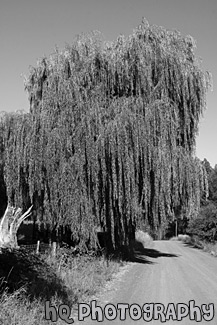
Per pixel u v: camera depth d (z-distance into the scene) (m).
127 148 13.98
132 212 14.70
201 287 11.52
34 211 16.55
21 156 14.53
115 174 13.88
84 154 14.11
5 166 14.77
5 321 6.01
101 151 13.96
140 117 14.70
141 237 41.88
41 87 17.16
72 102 14.84
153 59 16.39
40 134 14.46
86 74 15.87
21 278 8.84
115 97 16.09
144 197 15.08
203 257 23.23
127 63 16.16
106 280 12.16
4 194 17.22
